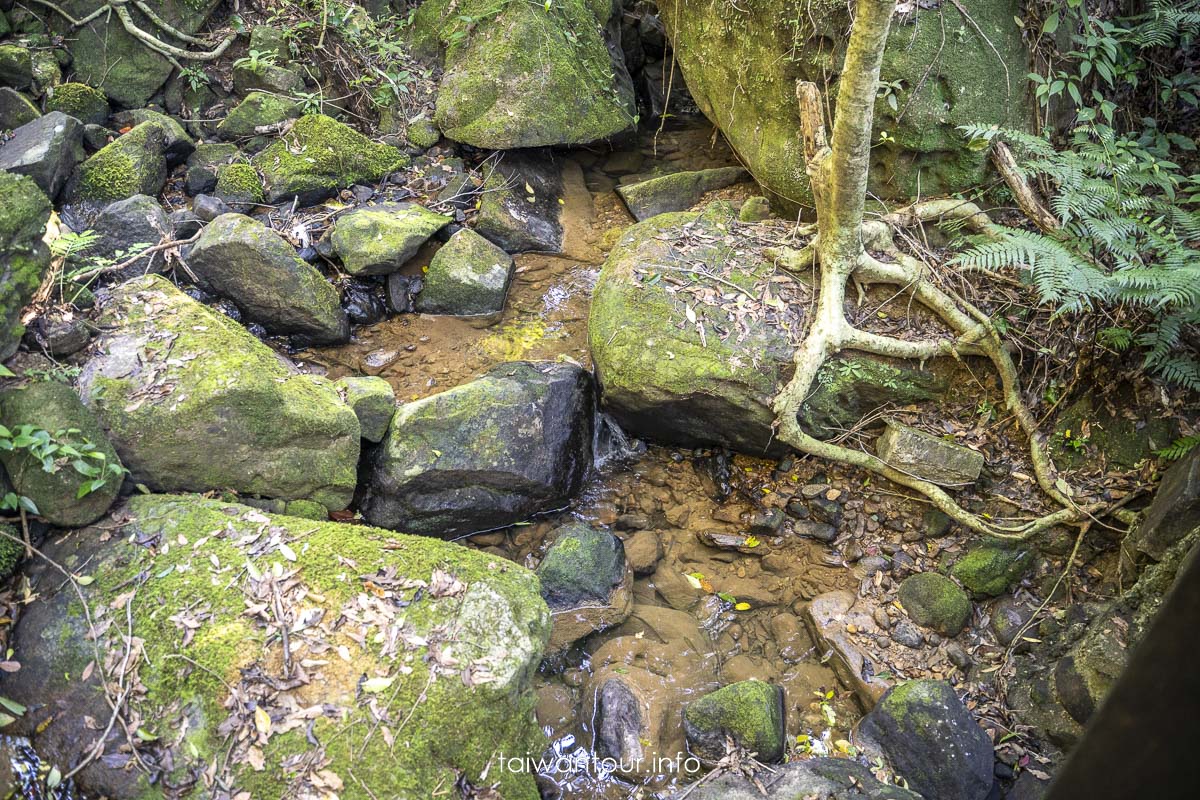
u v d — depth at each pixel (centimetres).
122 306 420
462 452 427
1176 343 426
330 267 519
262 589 332
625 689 381
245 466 392
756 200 541
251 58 563
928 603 415
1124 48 505
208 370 389
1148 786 98
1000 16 462
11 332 371
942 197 483
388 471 421
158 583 333
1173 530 381
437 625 329
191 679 310
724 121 557
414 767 301
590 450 481
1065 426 451
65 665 315
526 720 338
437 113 590
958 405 469
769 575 443
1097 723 106
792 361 450
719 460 484
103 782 297
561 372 474
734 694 371
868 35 368
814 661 410
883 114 471
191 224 500
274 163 543
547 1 598
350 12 602
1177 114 531
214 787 292
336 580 338
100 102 543
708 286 474
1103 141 455
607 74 621
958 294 469
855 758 368
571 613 409
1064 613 410
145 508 361
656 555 443
